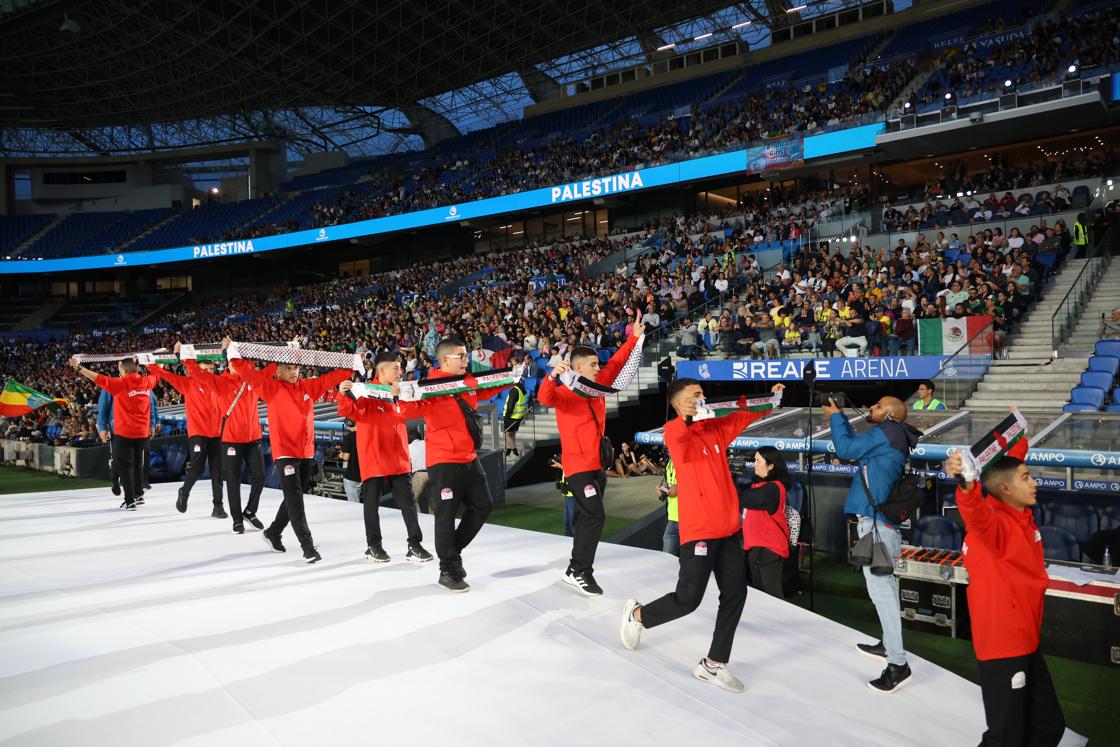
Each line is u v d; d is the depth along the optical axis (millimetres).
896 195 27359
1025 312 15273
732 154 26484
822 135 24391
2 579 5699
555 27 37438
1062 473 7328
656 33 38719
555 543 7191
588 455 5352
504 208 32312
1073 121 20781
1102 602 5398
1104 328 13719
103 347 40344
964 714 4062
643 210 33188
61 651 4109
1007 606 3266
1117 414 8172
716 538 4133
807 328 16266
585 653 4379
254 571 5973
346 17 35906
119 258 42562
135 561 6332
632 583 5762
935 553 6359
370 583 5590
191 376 8008
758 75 34875
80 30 34188
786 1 35156
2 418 22844
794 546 7090
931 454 7285
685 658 4469
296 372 6383
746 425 4344
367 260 43531
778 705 3934
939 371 13172
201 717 3379
